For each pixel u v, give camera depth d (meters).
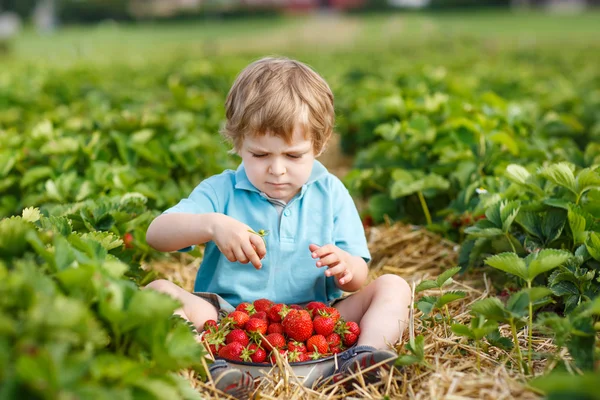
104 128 5.45
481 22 49.78
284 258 2.92
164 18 58.38
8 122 6.95
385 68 12.26
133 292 2.04
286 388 2.43
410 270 4.04
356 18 59.84
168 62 15.07
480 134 4.91
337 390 2.51
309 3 81.50
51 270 2.08
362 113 7.25
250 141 2.73
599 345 2.48
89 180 4.28
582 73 12.26
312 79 2.88
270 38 38.25
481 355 2.66
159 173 4.78
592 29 42.44
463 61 15.08
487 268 3.68
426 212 4.57
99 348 1.99
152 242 2.85
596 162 4.32
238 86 2.86
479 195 4.12
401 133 5.47
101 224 3.39
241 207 2.96
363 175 5.07
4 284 1.83
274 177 2.73
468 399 2.30
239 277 2.90
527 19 53.06
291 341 2.57
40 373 1.60
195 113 7.62
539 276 3.28
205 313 2.68
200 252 4.04
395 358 2.45
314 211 3.02
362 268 2.96
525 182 3.51
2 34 51.75
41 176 4.40
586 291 2.90
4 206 4.48
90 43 32.84
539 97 8.66
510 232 3.51
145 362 2.08
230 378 2.35
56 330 1.70
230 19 59.25
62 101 8.75
